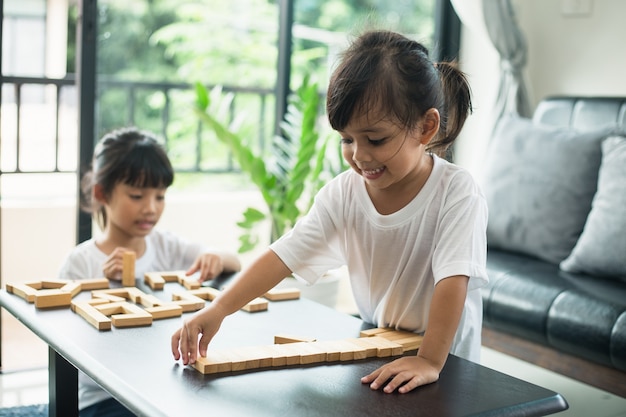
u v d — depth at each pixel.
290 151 2.93
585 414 1.97
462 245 1.16
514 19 3.13
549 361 2.21
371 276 1.33
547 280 2.28
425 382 1.00
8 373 2.38
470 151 3.52
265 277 1.25
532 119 3.16
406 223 1.25
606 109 2.77
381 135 1.09
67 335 1.17
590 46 3.10
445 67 1.28
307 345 1.13
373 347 1.13
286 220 2.87
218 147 4.87
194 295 1.44
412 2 5.12
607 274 2.30
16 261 3.19
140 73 5.28
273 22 5.62
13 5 3.85
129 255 1.52
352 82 1.08
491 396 0.97
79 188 2.56
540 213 2.57
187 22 5.39
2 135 3.69
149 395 0.94
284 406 0.92
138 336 1.18
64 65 3.94
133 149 1.83
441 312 1.10
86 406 1.61
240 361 1.04
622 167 2.38
